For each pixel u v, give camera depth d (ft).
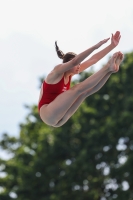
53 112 71.72
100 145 207.92
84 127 215.51
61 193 203.51
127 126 207.72
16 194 213.05
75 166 201.26
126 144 211.82
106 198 206.80
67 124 216.95
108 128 206.90
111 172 203.21
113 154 209.05
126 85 222.89
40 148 215.92
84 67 76.48
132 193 204.54
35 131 233.96
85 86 69.82
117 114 218.18
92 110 221.66
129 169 201.36
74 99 70.64
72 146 213.05
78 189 204.03
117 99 221.66
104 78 71.77
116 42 72.28
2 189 225.15
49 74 72.38
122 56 69.92
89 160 206.49
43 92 73.61
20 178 213.05
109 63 69.36
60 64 71.20
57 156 213.05
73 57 73.56
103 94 228.02
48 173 208.23
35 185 210.38
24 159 222.07
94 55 77.30
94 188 205.87
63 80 72.69
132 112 211.61
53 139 214.48
